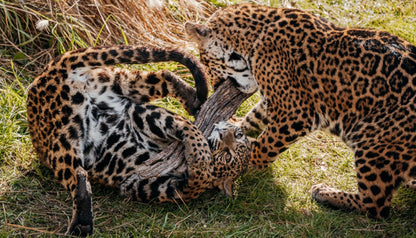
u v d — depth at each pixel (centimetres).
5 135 644
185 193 588
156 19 902
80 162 577
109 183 609
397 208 628
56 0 813
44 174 618
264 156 671
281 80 651
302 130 659
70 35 799
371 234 579
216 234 550
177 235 545
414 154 591
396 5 1100
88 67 593
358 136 619
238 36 673
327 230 579
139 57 595
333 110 643
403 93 595
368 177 604
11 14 805
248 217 590
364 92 616
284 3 1020
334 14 1041
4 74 739
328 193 629
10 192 583
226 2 991
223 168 609
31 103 600
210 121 653
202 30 683
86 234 536
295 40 648
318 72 638
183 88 653
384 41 623
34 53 794
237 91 684
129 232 551
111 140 607
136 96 638
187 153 584
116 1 866
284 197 634
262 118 732
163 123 599
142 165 607
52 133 583
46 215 563
